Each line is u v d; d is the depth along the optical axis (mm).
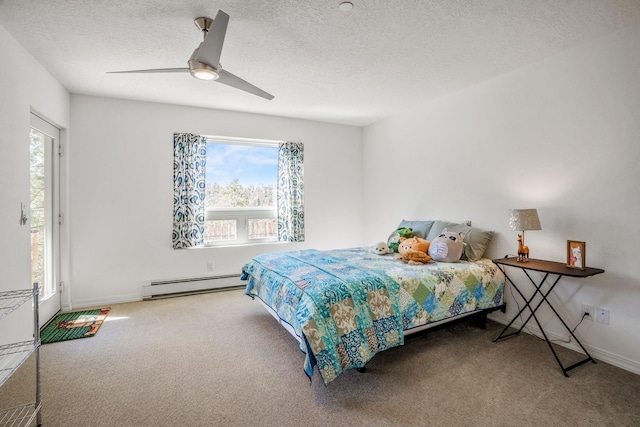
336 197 5133
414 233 3721
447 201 3762
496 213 3203
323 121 4949
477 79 3268
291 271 2676
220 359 2420
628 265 2275
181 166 4055
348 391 2006
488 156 3275
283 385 2076
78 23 2223
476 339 2754
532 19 2189
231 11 2090
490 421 1728
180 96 3760
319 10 2090
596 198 2441
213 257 4266
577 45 2543
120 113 3811
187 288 4086
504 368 2275
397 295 2363
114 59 2783
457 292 2689
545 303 2766
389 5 2041
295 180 4734
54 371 2238
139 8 2055
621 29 2299
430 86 3457
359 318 2139
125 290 3846
